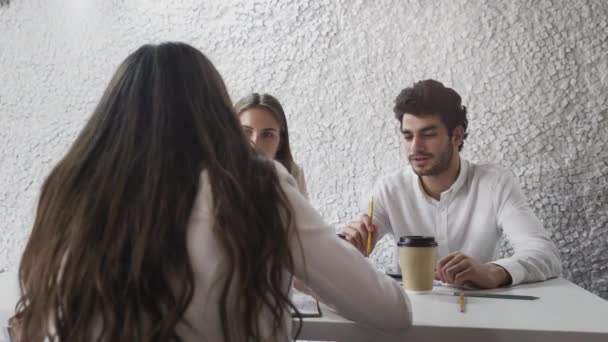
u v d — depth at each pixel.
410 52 2.10
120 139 0.65
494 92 2.03
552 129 1.99
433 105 1.51
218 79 0.72
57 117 2.37
